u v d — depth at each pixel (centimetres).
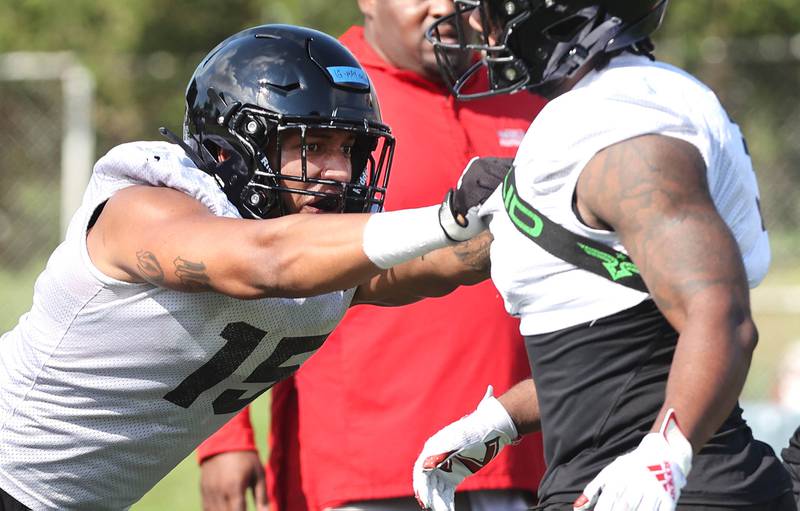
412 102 1459
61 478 1134
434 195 1434
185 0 4878
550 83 968
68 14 4853
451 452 1062
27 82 4209
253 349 1063
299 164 1050
